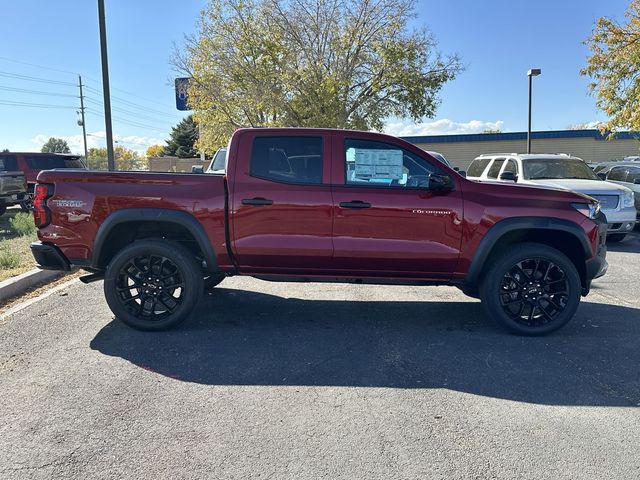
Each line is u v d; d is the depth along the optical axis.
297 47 24.91
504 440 3.11
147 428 3.22
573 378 4.00
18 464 2.84
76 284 6.93
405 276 5.00
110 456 2.92
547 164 11.09
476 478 2.74
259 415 3.40
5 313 5.58
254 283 7.09
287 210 4.81
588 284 5.11
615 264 8.58
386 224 4.81
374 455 2.95
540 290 4.97
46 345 4.61
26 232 10.86
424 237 4.83
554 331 4.97
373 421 3.33
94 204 4.84
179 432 3.18
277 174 4.89
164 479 2.72
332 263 4.92
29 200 14.64
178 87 26.69
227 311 5.71
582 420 3.36
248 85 24.73
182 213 4.83
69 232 4.89
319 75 24.61
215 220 4.84
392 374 4.07
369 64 26.11
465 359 4.38
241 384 3.87
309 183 4.87
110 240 4.99
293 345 4.68
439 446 3.04
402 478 2.74
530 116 25.62
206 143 28.52
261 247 4.85
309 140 4.93
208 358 4.36
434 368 4.19
